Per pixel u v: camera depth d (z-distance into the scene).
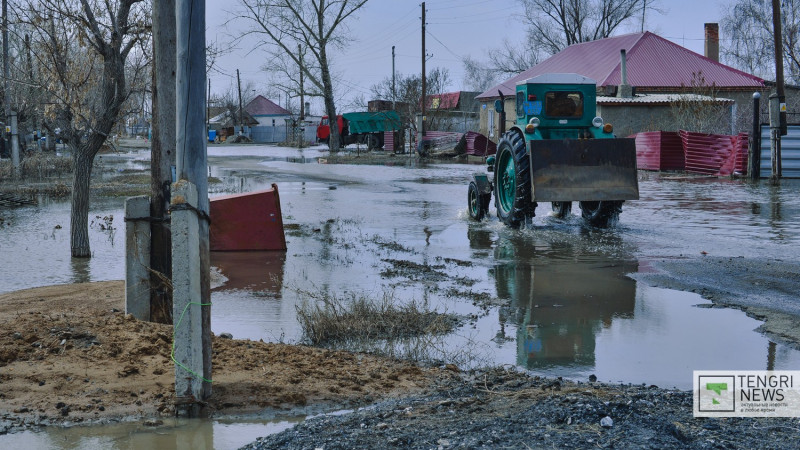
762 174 24.61
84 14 9.80
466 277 9.21
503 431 3.97
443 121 48.88
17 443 4.25
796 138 24.45
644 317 7.18
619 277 9.06
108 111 10.38
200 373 4.80
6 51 20.17
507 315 7.36
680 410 4.48
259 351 5.95
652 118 32.69
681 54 37.66
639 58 37.34
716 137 26.80
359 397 5.02
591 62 39.34
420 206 17.44
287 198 19.25
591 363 5.80
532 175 12.45
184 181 4.75
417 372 5.58
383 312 7.18
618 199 12.55
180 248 4.73
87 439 4.32
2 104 25.55
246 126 87.12
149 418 4.67
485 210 14.52
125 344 5.82
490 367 5.73
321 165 34.50
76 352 5.64
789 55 45.91
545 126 13.40
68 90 10.29
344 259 10.53
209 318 4.99
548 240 12.10
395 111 50.03
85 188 10.60
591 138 13.11
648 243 11.59
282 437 4.14
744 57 49.25
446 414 4.43
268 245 11.34
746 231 12.74
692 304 7.66
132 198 6.87
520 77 41.22
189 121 4.88
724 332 6.60
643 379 5.38
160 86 6.98
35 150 38.62
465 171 30.36
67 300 7.64
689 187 21.78
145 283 6.89
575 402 4.36
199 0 4.91
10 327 6.00
